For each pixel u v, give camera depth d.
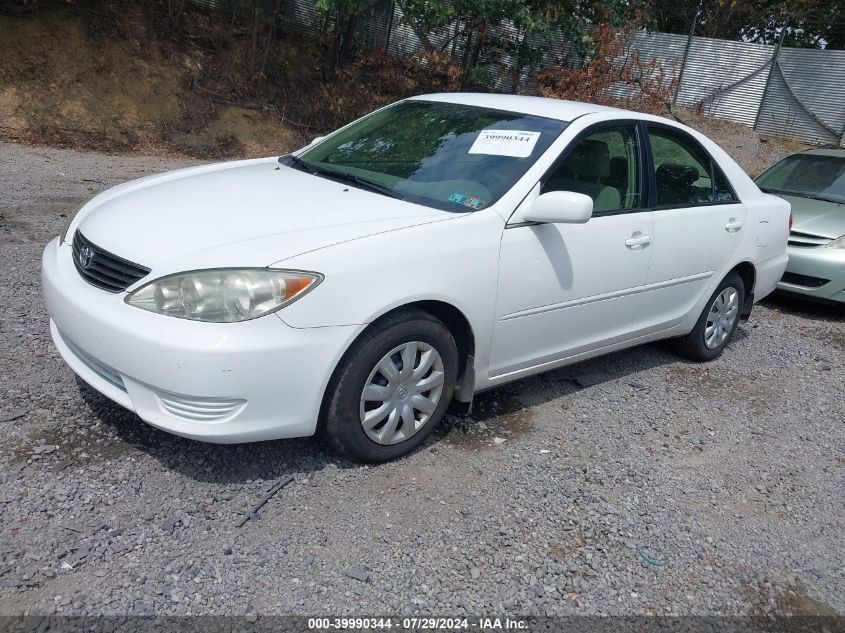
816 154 8.41
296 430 3.03
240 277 2.81
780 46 18.19
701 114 19.12
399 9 17.41
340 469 3.30
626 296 4.30
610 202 4.13
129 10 14.38
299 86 15.86
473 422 3.93
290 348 2.86
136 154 12.64
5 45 12.69
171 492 3.01
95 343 2.96
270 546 2.78
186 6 15.31
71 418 3.43
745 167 16.12
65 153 11.59
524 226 3.63
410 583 2.68
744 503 3.52
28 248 5.92
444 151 3.98
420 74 17.72
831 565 3.14
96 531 2.74
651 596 2.80
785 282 7.05
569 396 4.44
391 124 4.43
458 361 3.59
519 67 17.36
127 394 3.01
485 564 2.83
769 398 4.83
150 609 2.42
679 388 4.79
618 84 15.46
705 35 22.22
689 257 4.67
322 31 16.81
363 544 2.85
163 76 14.10
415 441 3.46
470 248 3.38
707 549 3.12
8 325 4.35
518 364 3.85
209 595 2.51
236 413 2.87
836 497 3.68
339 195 3.61
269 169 4.15
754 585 2.94
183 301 2.81
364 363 3.10
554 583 2.78
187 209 3.33
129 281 2.96
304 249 2.95
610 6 15.29
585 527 3.14
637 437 4.03
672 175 4.61
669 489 3.54
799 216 7.16
